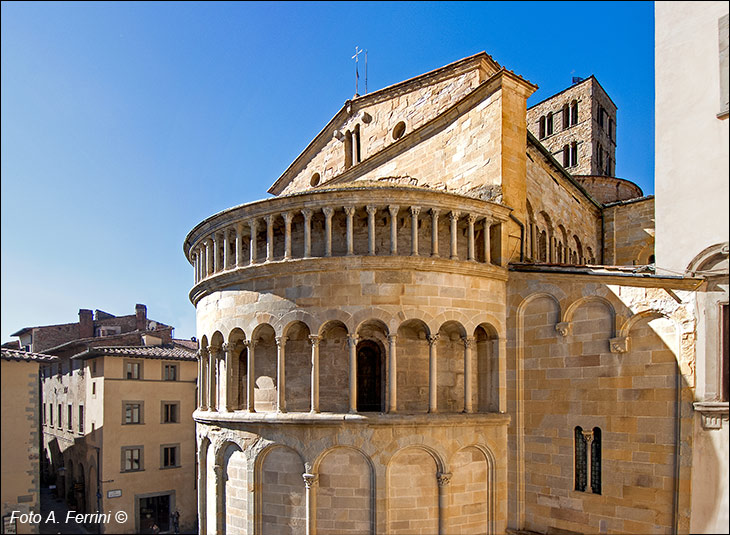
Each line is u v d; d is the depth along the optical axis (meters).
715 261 19.11
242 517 25.77
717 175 19.08
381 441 23.03
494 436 24.95
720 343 19.30
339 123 43.97
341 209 24.88
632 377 21.88
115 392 50.03
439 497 23.56
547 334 24.78
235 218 26.69
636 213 43.88
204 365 30.12
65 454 55.62
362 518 23.09
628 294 22.19
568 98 66.44
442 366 25.75
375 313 23.64
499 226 26.53
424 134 33.31
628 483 21.56
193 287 30.50
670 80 20.59
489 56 33.03
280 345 24.48
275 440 24.38
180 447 53.50
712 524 18.81
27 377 30.59
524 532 24.16
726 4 19.33
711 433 19.22
